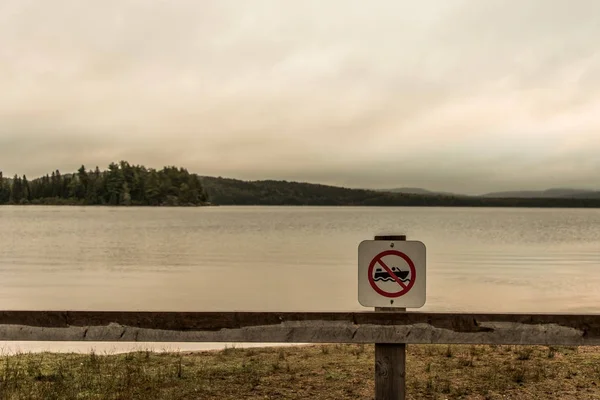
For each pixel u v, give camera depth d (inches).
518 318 143.4
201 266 1412.4
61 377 239.3
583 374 245.1
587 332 141.5
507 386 225.6
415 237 2915.8
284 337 147.9
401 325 146.3
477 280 1111.0
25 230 3331.7
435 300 845.2
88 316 151.0
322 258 1667.1
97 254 1777.8
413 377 243.8
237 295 903.7
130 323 150.9
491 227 4352.9
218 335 149.4
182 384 228.7
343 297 887.7
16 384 223.1
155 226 3988.7
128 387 220.1
